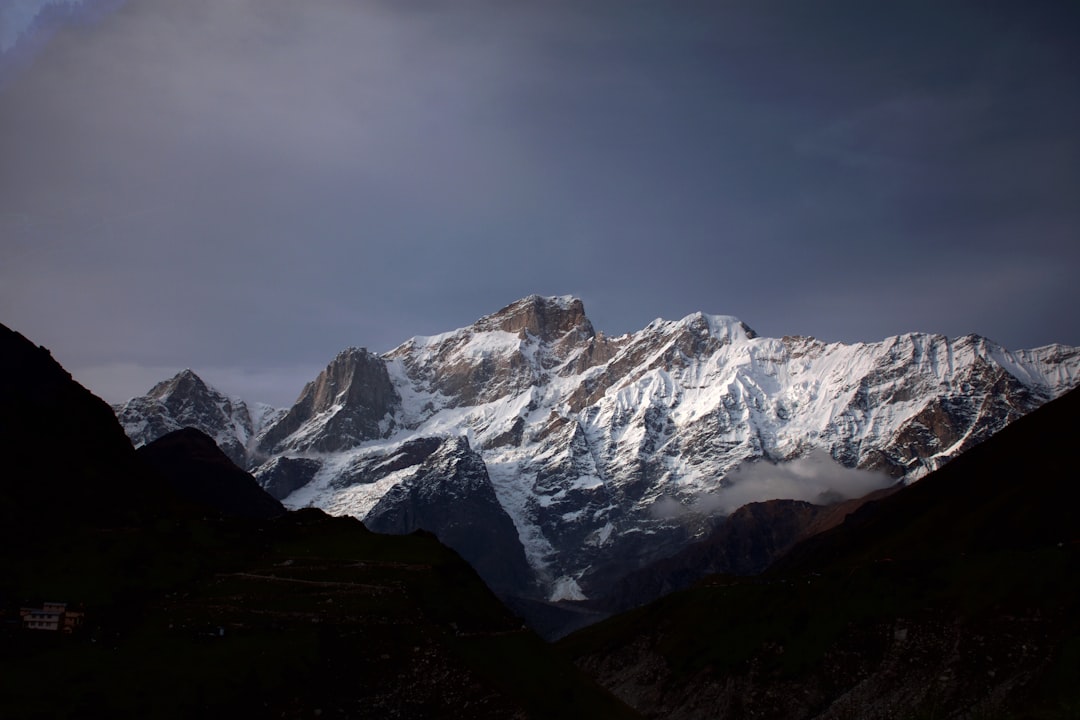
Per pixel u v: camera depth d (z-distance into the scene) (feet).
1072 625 618.85
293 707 438.81
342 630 484.74
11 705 409.69
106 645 468.34
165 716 415.23
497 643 522.06
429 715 455.22
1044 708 529.45
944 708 616.39
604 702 521.24
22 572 543.39
